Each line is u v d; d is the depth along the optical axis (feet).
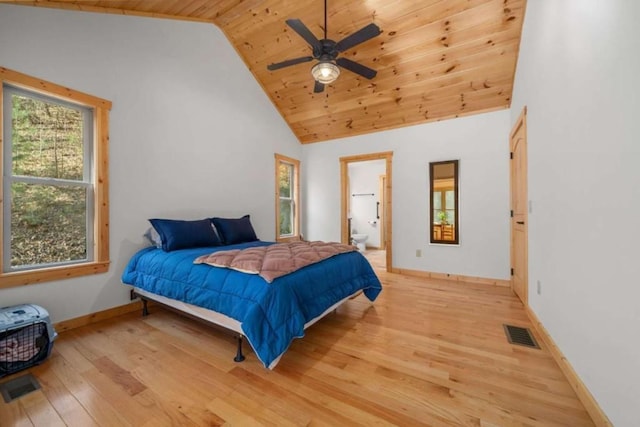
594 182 4.32
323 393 4.85
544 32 6.64
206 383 5.15
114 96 8.47
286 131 16.25
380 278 13.10
